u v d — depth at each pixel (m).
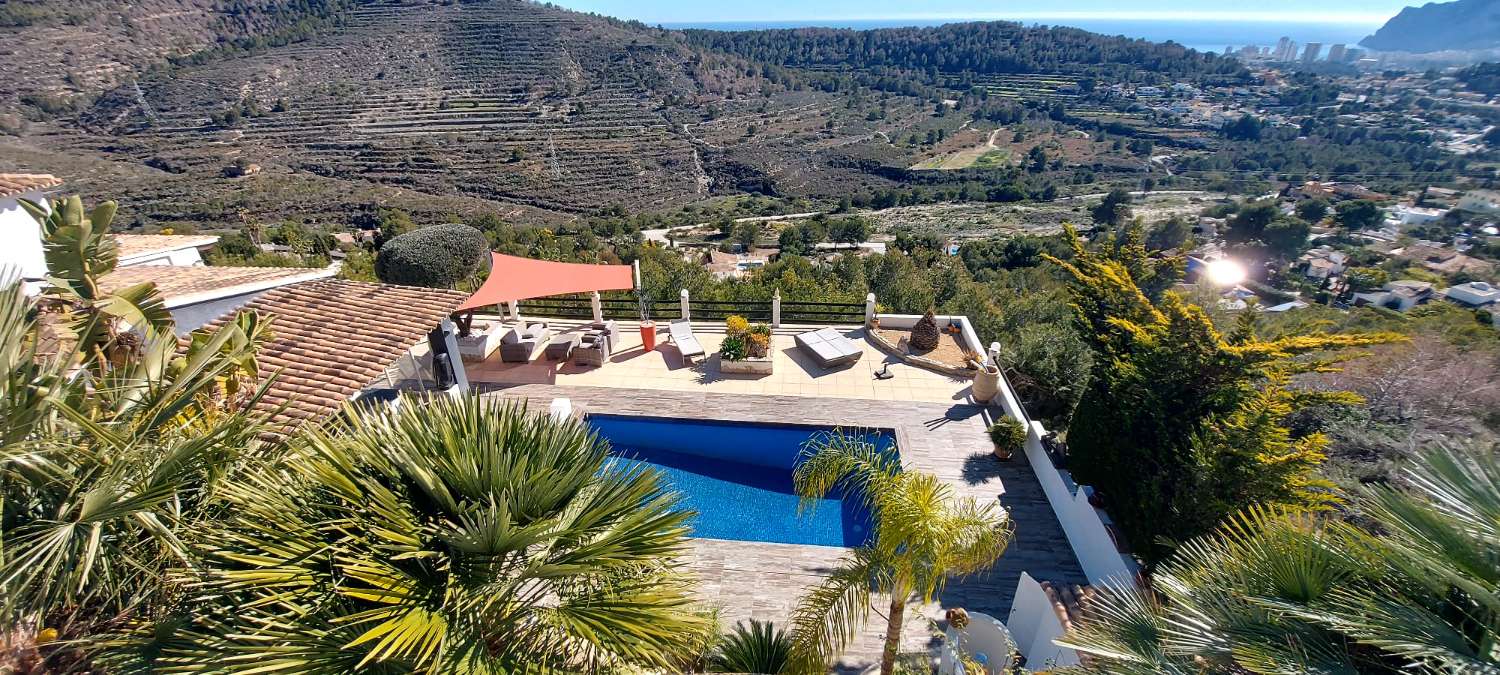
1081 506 9.18
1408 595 3.69
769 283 21.17
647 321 15.67
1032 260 47.19
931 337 14.45
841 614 6.21
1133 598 4.73
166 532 4.16
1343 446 9.52
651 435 12.45
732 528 10.38
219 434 4.63
